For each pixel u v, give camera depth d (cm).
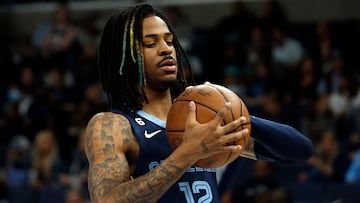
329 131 1275
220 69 1627
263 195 1122
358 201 1116
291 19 1838
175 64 477
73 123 1502
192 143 393
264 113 1370
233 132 398
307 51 1706
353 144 1246
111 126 457
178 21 1745
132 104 477
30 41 2025
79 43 1812
